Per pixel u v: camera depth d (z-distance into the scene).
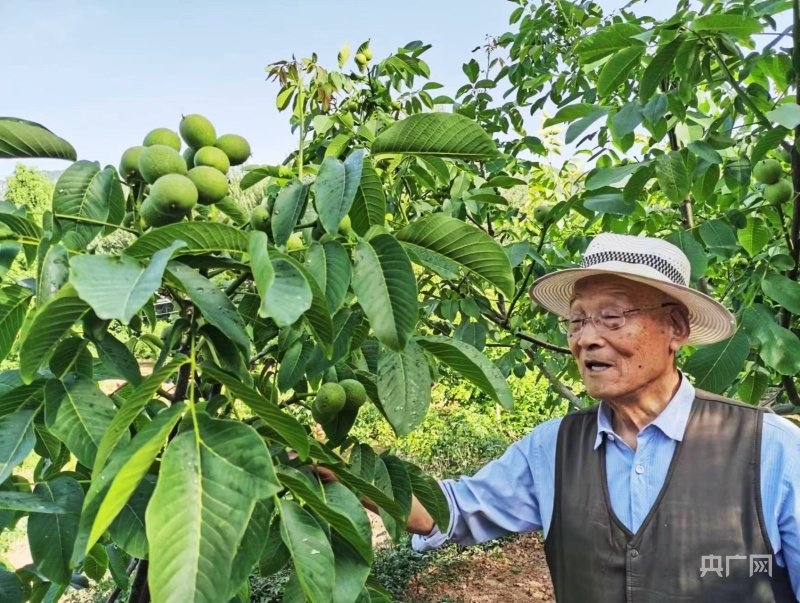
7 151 1.19
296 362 1.33
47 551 1.12
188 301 1.07
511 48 3.66
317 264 1.08
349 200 1.05
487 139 1.22
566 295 2.26
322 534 0.91
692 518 1.68
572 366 3.52
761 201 2.64
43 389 1.11
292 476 0.91
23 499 1.06
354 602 1.04
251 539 0.82
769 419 1.74
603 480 1.84
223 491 0.72
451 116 1.19
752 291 2.26
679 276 1.83
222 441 0.76
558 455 1.96
